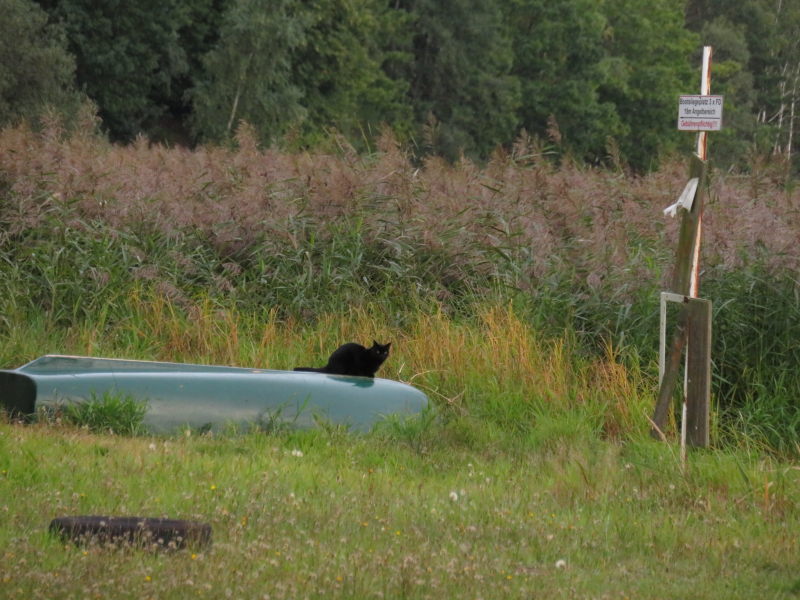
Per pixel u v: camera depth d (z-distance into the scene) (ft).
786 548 90.74
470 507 96.48
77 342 163.94
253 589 66.03
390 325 168.35
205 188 199.11
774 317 155.02
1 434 104.32
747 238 165.27
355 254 180.75
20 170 189.78
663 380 120.37
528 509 98.68
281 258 183.11
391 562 75.25
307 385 128.67
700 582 79.92
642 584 78.23
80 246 181.88
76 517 75.61
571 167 210.59
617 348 157.07
